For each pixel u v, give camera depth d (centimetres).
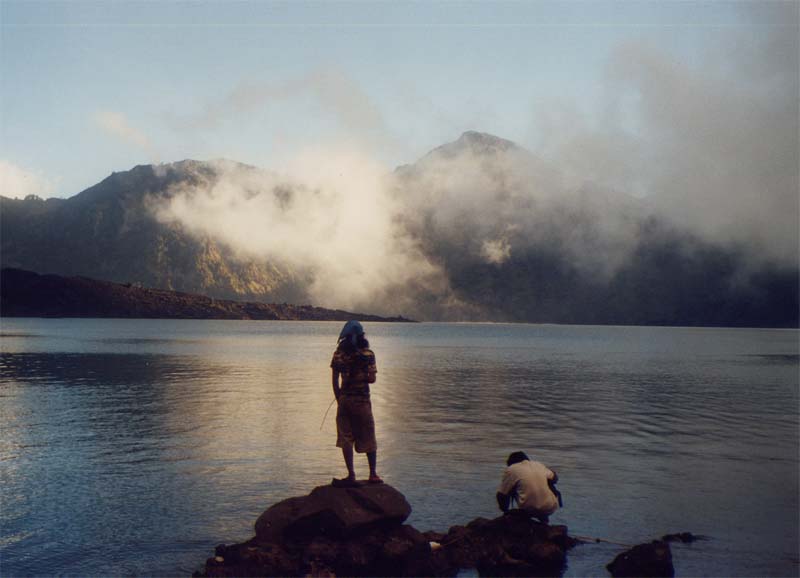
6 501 1038
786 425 1862
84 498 1056
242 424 1800
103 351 5966
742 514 988
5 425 1784
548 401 2420
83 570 775
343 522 815
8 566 786
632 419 1956
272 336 12362
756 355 6938
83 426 1764
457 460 1345
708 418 2000
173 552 830
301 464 1297
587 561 812
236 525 929
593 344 10075
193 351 6231
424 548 807
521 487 900
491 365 4641
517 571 780
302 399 2406
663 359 5819
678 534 886
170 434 1638
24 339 8694
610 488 1131
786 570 780
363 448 894
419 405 2273
